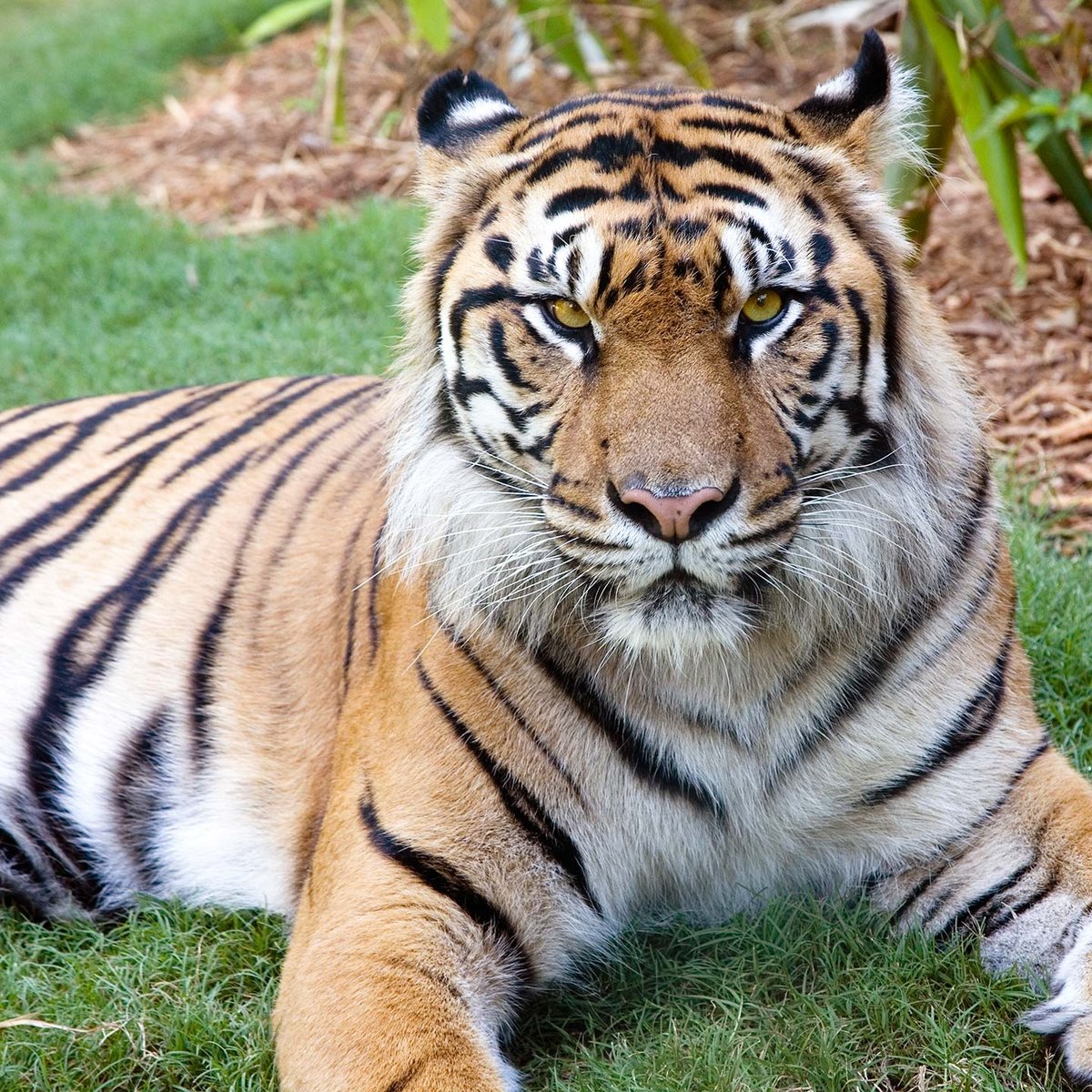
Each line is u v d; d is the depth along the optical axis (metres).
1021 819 6.26
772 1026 5.85
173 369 12.24
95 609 7.73
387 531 6.52
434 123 6.54
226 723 7.31
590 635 6.08
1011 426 10.84
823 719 6.18
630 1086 5.57
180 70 21.70
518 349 5.84
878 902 6.47
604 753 6.15
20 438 8.67
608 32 18.62
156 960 6.64
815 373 5.72
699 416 5.47
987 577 6.38
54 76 21.53
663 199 5.63
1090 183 11.22
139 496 8.11
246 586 7.53
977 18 10.58
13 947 7.04
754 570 5.71
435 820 6.02
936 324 6.38
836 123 6.20
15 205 16.64
